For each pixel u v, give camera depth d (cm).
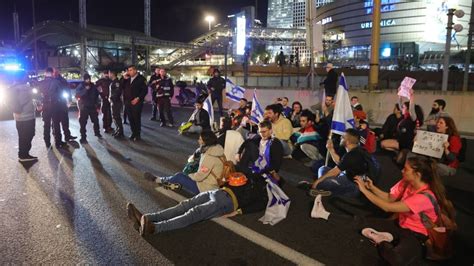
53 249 396
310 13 1543
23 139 767
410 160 374
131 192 578
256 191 469
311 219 479
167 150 901
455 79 2784
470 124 1179
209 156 509
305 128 810
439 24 8025
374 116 1370
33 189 590
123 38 6475
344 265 370
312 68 1586
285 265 369
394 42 8456
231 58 5697
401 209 362
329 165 668
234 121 1007
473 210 530
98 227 450
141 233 418
